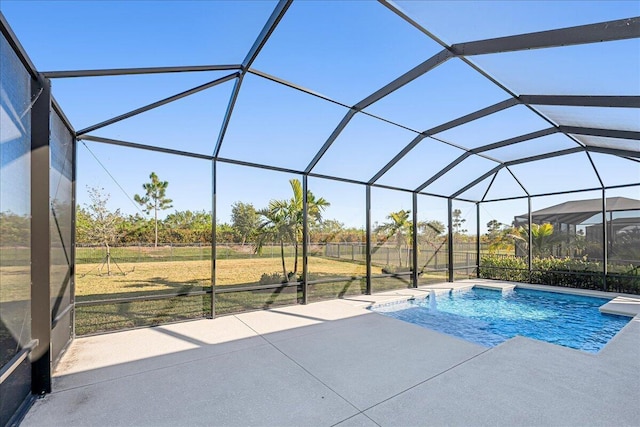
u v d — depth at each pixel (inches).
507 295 372.8
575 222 369.1
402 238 363.3
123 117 177.6
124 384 128.3
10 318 100.2
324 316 235.5
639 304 285.4
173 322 217.3
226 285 241.1
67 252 169.2
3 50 93.5
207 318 228.8
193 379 132.8
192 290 226.4
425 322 260.1
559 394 120.4
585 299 336.2
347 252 313.4
